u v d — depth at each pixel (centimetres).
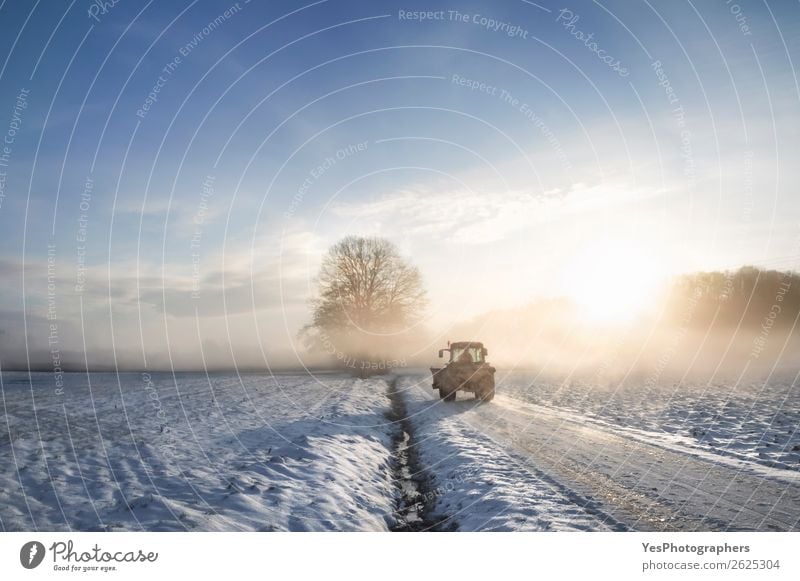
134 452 862
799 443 927
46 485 649
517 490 694
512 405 1805
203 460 820
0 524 521
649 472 772
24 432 1035
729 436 1034
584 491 682
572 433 1153
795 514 574
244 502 609
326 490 694
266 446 957
